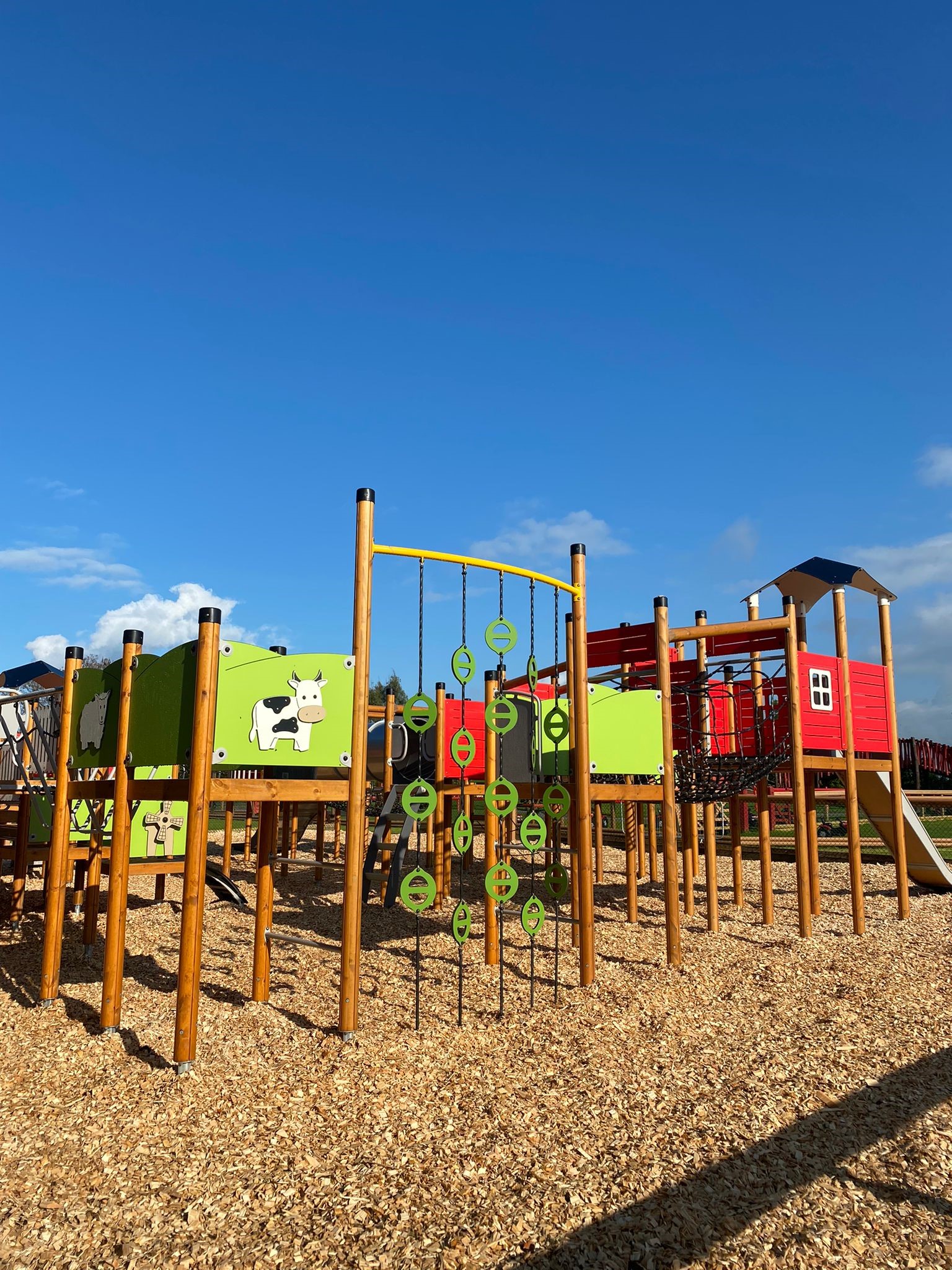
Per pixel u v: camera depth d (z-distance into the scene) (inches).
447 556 234.7
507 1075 183.3
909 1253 117.6
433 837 475.8
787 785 626.8
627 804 369.7
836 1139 150.6
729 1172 139.3
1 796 406.0
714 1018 222.8
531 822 240.2
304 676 211.9
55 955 236.7
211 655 192.5
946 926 362.3
